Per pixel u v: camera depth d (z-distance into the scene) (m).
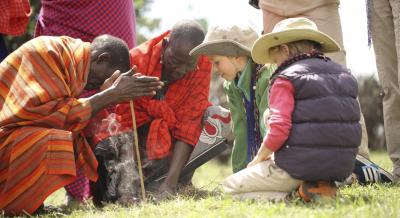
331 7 7.44
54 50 6.40
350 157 5.74
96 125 6.93
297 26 6.06
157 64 7.08
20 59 6.48
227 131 7.15
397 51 7.17
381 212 5.08
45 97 6.29
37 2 13.56
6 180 6.34
